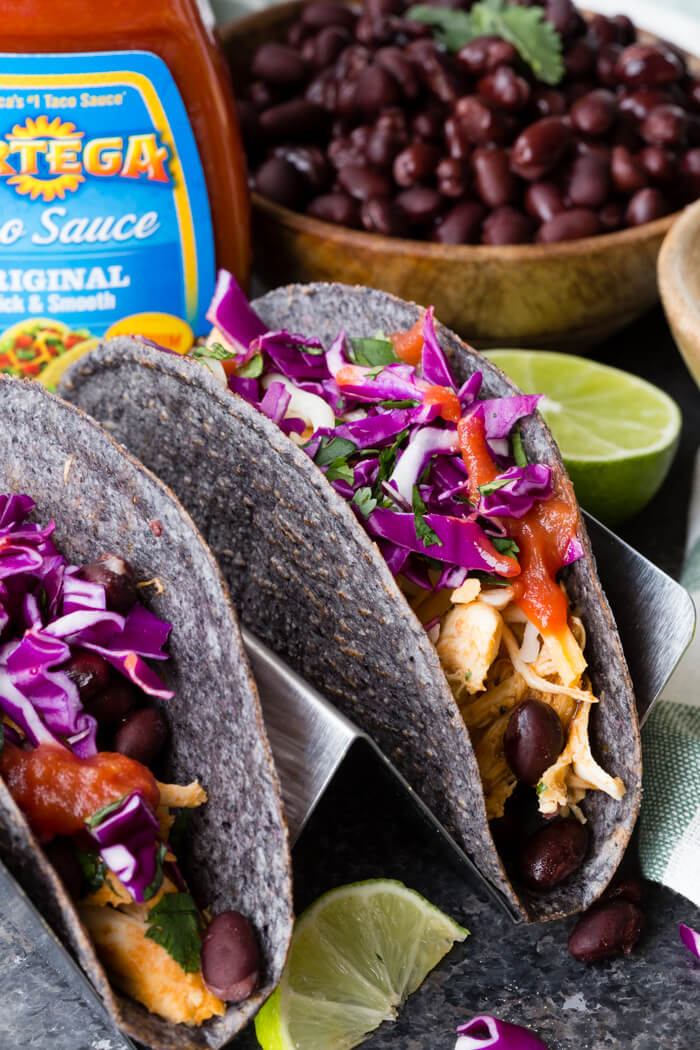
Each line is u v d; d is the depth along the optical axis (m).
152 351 0.36
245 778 0.33
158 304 0.44
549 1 0.51
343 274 0.47
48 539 0.37
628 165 0.47
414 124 0.49
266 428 0.35
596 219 0.47
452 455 0.37
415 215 0.47
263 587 0.37
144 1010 0.33
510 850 0.37
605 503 0.44
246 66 0.53
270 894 0.33
